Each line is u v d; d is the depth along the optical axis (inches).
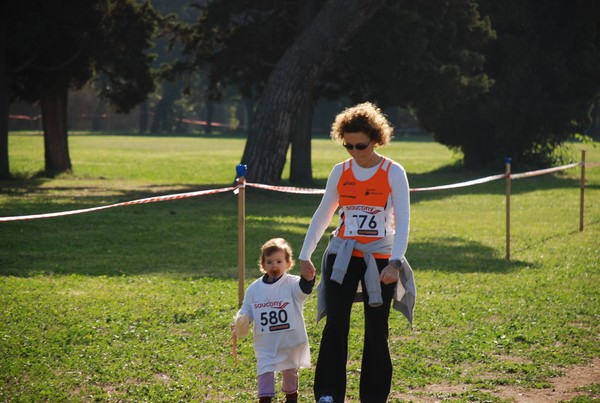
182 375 378.3
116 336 449.4
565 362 403.5
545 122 2020.2
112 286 601.9
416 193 1551.4
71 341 438.0
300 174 1684.3
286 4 1644.9
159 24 1804.9
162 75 1846.7
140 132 5462.6
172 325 478.6
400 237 318.3
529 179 1913.1
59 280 625.6
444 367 395.2
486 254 794.2
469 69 1690.5
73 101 5551.2
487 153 2161.7
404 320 494.0
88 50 1688.0
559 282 634.8
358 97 1736.0
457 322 488.1
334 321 325.4
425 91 1615.4
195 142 4047.7
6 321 481.7
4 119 1658.5
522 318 501.0
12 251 778.2
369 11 1373.0
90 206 1209.4
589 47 2021.4
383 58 1555.1
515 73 1952.5
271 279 331.6
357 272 326.6
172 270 684.1
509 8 1899.6
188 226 978.7
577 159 2481.5
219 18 1685.5
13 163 2255.2
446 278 650.8
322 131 5068.9
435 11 1616.6
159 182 1822.1
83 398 345.4
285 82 1390.3
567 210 1220.5
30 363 394.3
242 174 500.7
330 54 1389.0
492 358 410.6
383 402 331.3
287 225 1013.2
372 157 327.0
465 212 1208.8
